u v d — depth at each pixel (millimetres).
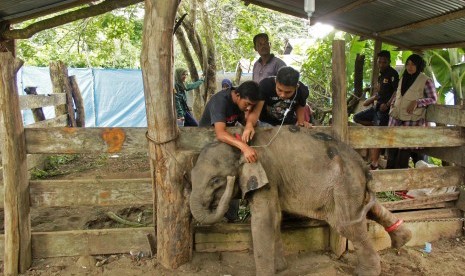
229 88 4051
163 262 4027
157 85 3723
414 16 5762
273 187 3803
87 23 10398
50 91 11219
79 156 8750
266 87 4230
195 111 9945
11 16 6254
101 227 4996
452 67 7105
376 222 4266
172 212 3936
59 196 4062
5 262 3869
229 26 13031
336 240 4344
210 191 3643
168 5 3570
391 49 8484
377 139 4496
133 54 15680
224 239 4309
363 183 3791
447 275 4047
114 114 12023
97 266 4023
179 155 3889
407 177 4723
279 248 3902
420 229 4742
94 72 11758
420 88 5406
